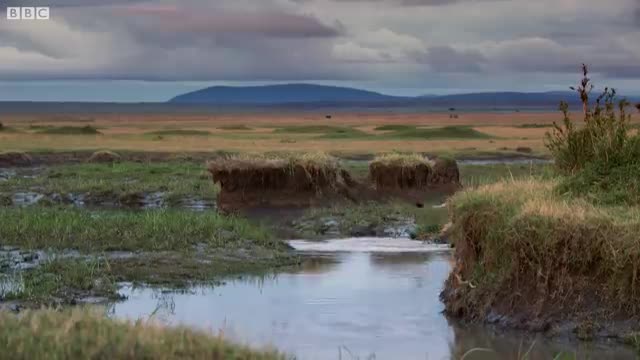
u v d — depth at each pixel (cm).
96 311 1112
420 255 2022
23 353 824
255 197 3000
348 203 2978
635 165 1501
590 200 1445
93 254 1916
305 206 2962
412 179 3172
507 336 1273
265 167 3014
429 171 3206
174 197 3300
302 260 1947
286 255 1991
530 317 1301
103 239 2067
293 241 2294
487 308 1349
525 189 1503
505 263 1359
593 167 1520
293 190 3016
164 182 3669
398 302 1492
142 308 1450
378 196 3095
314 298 1526
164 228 2166
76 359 832
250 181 3014
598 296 1276
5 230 2119
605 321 1252
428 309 1440
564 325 1268
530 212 1352
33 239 2045
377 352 1189
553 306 1293
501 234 1366
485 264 1395
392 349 1205
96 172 4188
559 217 1323
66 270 1703
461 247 1455
